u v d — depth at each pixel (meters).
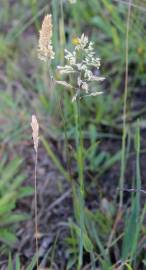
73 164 0.33
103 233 0.29
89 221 0.29
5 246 0.30
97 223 0.29
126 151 0.32
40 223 0.31
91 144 0.34
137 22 0.34
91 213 0.29
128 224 0.25
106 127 0.35
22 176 0.32
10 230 0.31
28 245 0.30
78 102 0.22
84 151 0.33
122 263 0.25
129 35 0.35
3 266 0.29
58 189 0.32
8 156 0.35
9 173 0.32
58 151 0.34
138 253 0.26
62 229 0.30
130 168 0.32
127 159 0.32
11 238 0.30
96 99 0.35
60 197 0.32
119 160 0.33
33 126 0.21
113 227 0.29
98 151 0.34
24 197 0.32
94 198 0.31
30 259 0.29
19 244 0.30
